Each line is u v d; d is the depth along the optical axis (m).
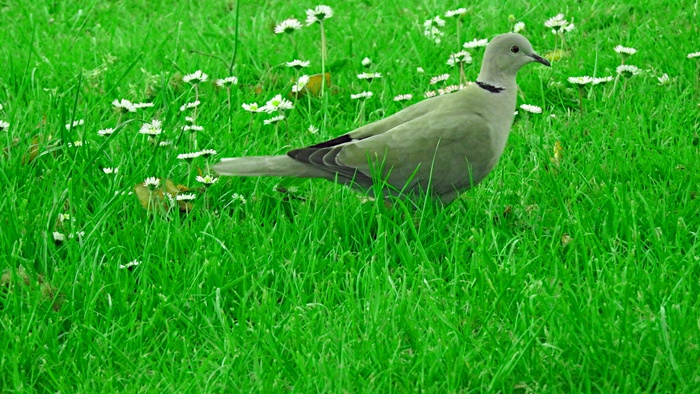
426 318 7.20
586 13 13.36
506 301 7.41
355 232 8.69
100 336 7.11
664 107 10.72
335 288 7.68
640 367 6.56
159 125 9.96
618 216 8.38
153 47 13.35
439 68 12.27
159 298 7.68
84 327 7.19
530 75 11.72
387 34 13.55
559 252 8.21
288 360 6.97
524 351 6.59
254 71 12.68
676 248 7.97
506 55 8.93
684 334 6.77
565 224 8.52
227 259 8.09
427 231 8.57
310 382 6.52
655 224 8.41
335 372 6.60
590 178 9.32
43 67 12.70
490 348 6.93
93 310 7.46
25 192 9.15
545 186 9.23
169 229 8.45
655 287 7.28
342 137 8.90
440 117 8.73
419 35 13.31
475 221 8.73
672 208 8.66
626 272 7.45
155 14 14.93
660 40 12.21
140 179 9.52
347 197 9.10
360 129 8.95
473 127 8.68
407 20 13.94
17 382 6.67
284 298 7.79
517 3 14.00
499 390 6.50
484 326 6.90
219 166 8.72
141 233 8.62
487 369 6.57
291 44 13.38
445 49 12.85
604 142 9.94
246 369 6.88
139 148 10.26
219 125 10.98
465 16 13.84
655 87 11.11
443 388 6.53
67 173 9.46
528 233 8.59
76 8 15.20
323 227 8.74
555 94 11.51
